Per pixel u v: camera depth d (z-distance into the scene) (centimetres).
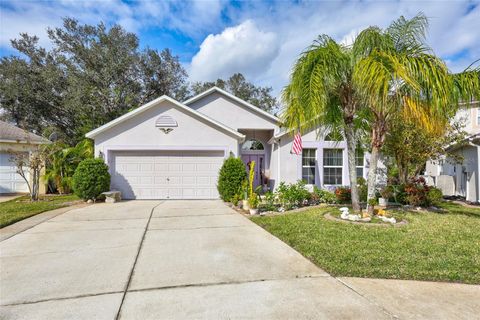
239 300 330
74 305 321
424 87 690
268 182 1712
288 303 322
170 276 402
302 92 741
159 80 2961
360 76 676
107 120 2547
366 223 716
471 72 746
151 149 1262
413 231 638
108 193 1144
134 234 643
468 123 1482
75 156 1511
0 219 780
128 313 303
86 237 617
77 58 2677
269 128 1652
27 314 303
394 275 401
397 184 1097
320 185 1373
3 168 1501
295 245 548
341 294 343
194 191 1284
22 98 2588
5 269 432
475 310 307
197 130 1284
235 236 625
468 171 1276
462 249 510
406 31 737
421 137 982
